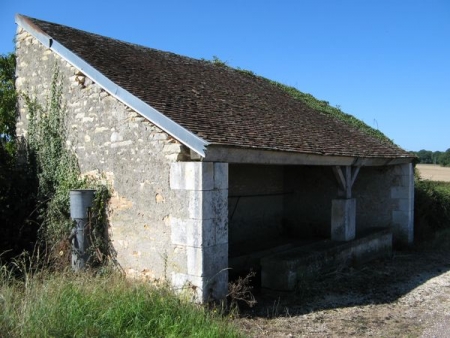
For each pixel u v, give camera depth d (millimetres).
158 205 6590
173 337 4676
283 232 13188
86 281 5852
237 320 6137
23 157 8523
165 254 6477
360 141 10914
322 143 8852
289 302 7203
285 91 13805
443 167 39844
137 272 6867
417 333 6020
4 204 8195
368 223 12234
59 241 7625
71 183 7715
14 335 4227
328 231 12531
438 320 6574
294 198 13086
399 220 11766
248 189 11852
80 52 7742
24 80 8602
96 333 4539
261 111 9367
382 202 12008
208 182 6141
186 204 6227
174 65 9945
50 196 8031
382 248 10844
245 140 6648
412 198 11922
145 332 4781
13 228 8250
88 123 7531
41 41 8117
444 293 8016
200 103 7770
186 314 5348
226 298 6430
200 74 10281
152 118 6473
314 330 6023
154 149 6637
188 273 6195
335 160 8906
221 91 9508
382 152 10688
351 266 9531
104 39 9398
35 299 4973
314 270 8258
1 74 11961
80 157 7660
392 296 7750
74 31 8977
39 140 8258
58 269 7254
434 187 14438
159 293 5812
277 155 7219
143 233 6793
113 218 7230
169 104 6926
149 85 7543
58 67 7957
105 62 7797
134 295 5449
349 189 9734
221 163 6340
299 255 8031
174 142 6391
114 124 7160
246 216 11812
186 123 6332
